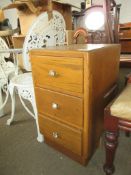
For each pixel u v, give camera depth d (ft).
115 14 4.82
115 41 4.92
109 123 2.31
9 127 4.24
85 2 8.85
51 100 2.87
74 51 2.27
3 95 6.17
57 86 2.67
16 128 4.18
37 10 4.86
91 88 2.40
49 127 3.14
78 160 3.00
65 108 2.70
